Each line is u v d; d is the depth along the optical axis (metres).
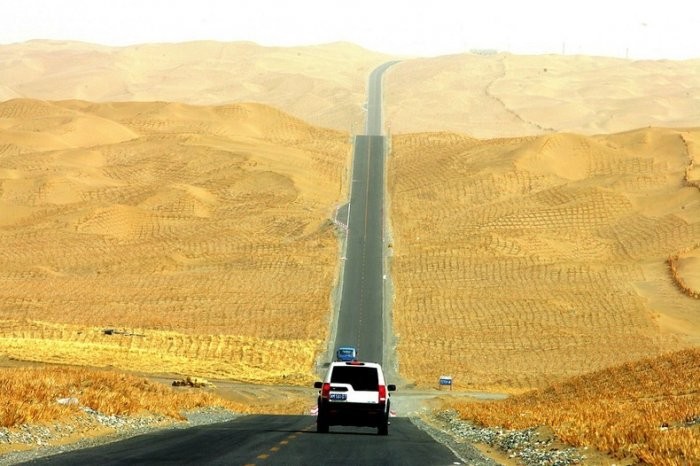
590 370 173.00
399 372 171.25
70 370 76.56
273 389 133.38
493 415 67.19
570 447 40.28
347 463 32.41
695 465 31.09
